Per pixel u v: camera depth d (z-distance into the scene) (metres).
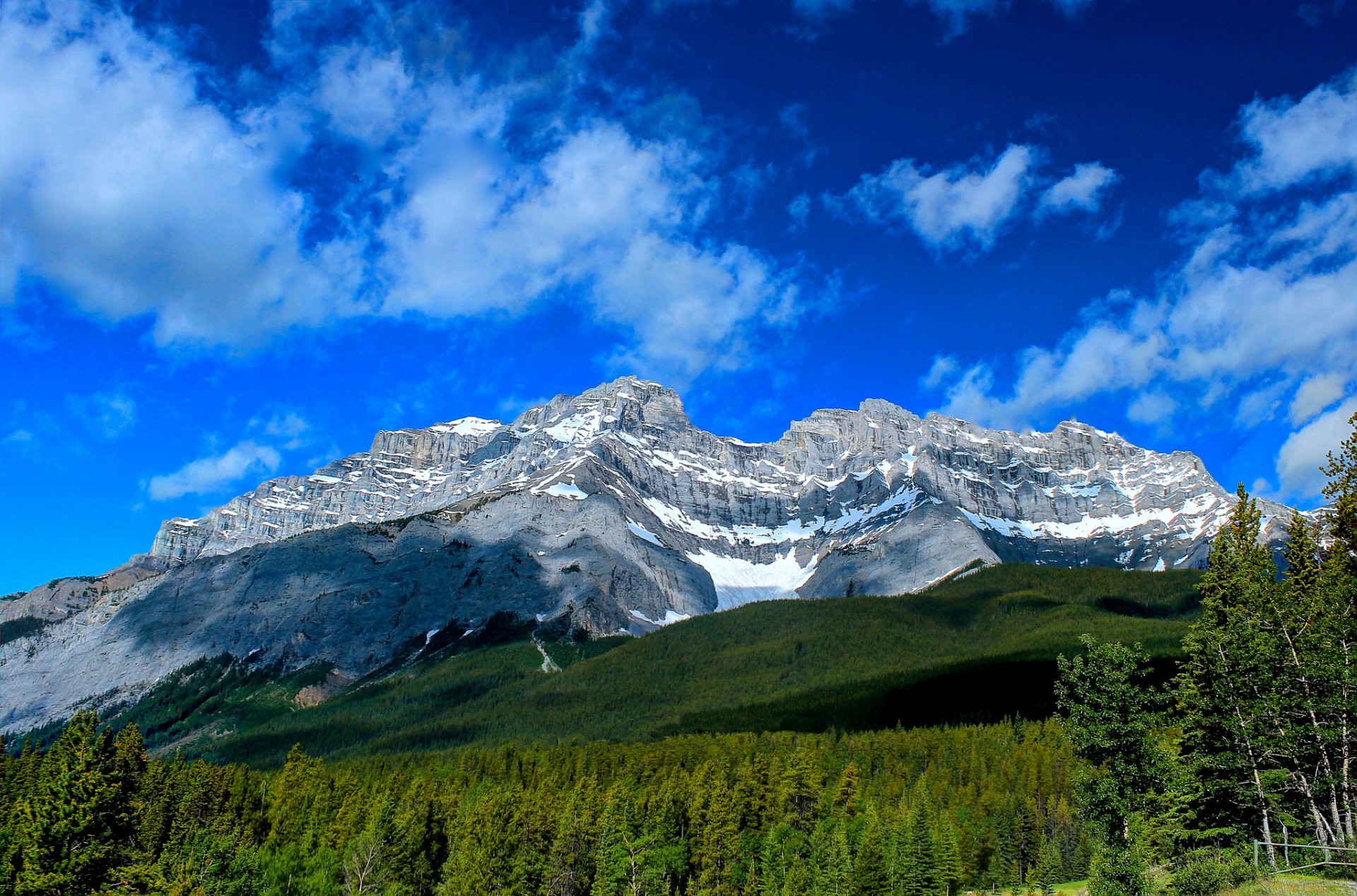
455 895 95.94
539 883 99.94
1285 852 54.94
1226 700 60.81
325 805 122.06
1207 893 50.97
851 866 98.44
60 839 74.56
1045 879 103.38
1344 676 56.56
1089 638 57.50
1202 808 62.06
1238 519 74.31
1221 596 70.94
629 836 102.31
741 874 101.19
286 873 101.44
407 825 107.81
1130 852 54.34
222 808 121.06
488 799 111.44
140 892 76.88
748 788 117.25
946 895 103.12
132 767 110.75
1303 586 67.38
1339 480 66.75
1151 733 54.72
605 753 153.50
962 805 123.19
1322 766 57.53
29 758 120.44
